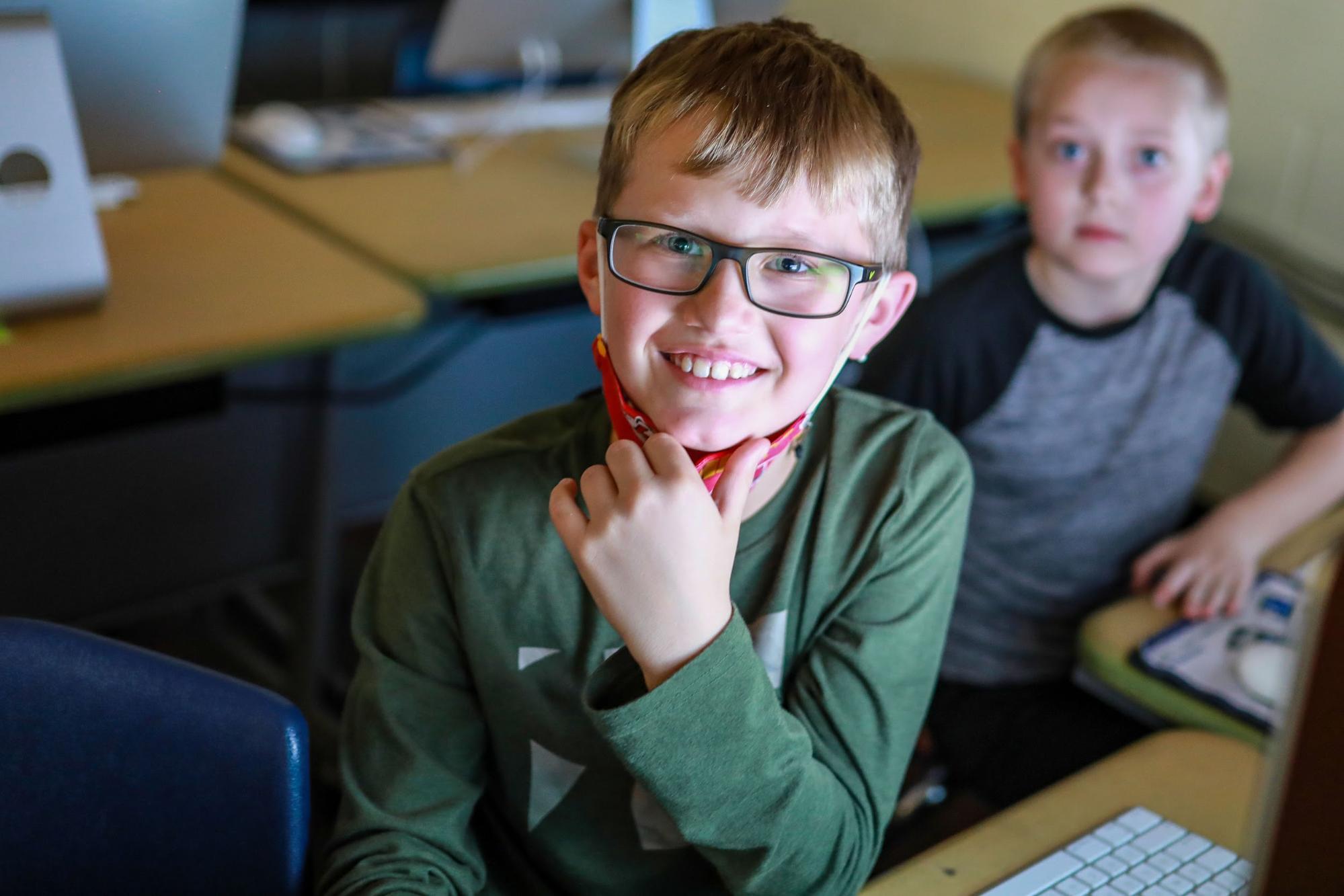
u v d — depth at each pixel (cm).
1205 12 258
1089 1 281
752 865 79
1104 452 157
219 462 216
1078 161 145
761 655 88
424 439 248
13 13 143
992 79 312
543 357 256
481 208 204
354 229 190
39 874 85
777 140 79
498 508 90
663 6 235
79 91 160
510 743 91
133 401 164
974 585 157
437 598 91
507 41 234
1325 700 49
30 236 148
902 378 151
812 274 79
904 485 91
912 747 93
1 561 198
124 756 83
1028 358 153
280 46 243
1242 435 264
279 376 218
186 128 174
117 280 166
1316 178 245
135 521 210
